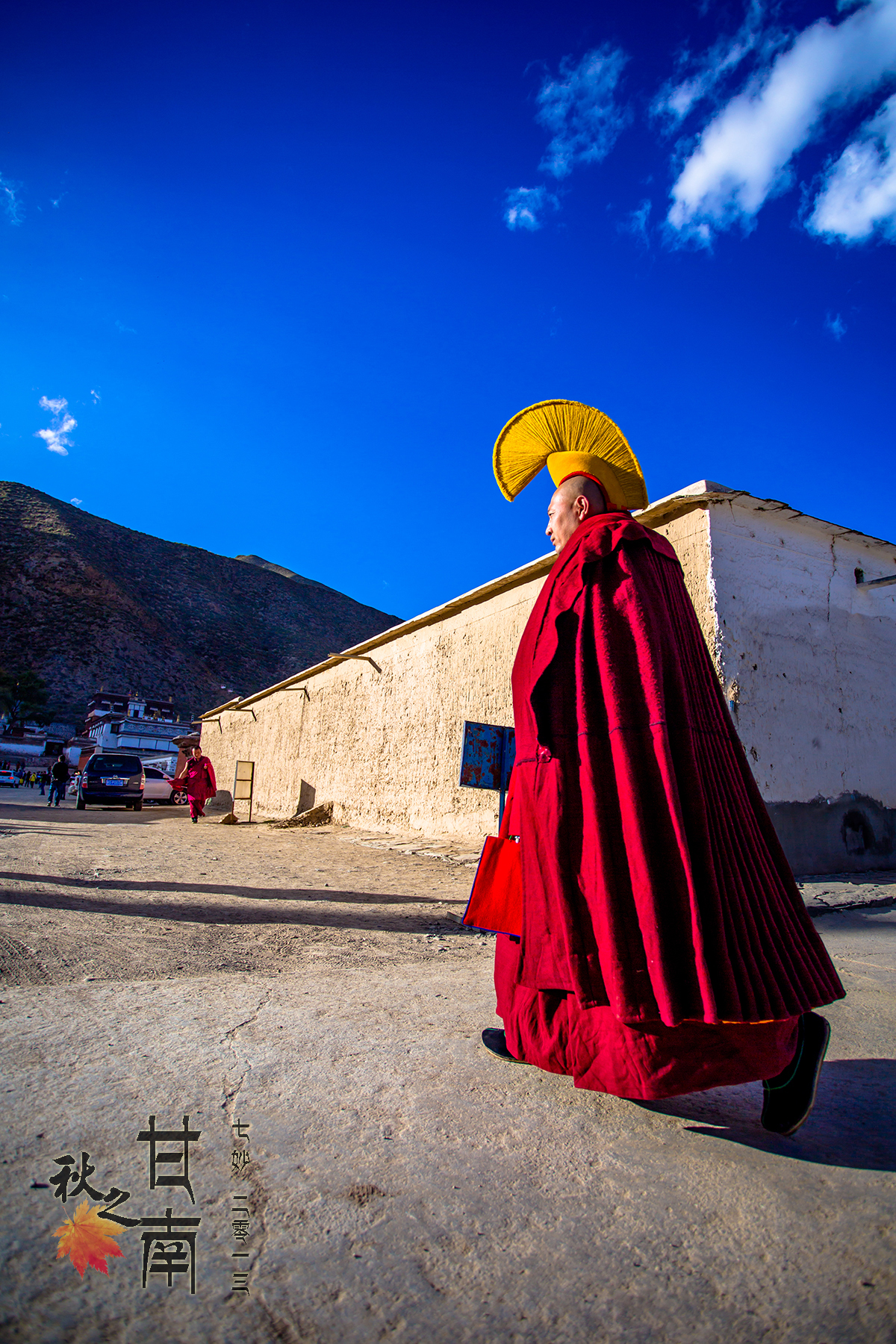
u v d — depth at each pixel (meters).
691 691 1.55
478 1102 1.57
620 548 1.57
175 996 2.25
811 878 6.25
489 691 9.38
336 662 14.29
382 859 7.39
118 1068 1.65
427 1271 1.00
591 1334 0.89
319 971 2.70
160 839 8.74
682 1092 1.35
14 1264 0.98
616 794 1.47
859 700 7.31
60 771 21.48
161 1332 0.87
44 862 5.57
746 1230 1.13
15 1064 1.64
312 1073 1.68
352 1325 0.89
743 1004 1.31
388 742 11.91
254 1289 0.95
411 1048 1.88
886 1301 0.96
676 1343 0.87
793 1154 1.40
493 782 6.61
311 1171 1.25
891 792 7.34
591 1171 1.30
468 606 10.09
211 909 3.95
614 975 1.36
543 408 2.00
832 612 7.30
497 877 1.75
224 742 22.17
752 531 6.85
